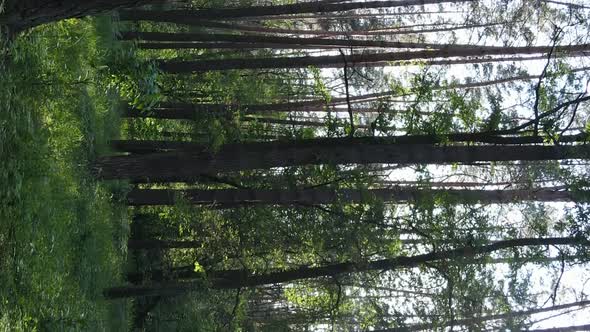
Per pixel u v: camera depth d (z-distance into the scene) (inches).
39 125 372.5
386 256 617.6
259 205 654.5
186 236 799.1
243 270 660.7
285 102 816.3
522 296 573.3
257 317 824.3
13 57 328.8
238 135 572.4
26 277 326.6
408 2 680.4
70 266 447.8
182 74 750.5
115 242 604.7
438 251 575.8
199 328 720.3
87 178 456.4
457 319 591.5
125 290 582.9
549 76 444.1
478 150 430.6
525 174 652.7
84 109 482.9
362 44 667.4
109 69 538.6
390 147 434.0
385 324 644.7
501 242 546.6
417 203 544.1
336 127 478.6
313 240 647.1
